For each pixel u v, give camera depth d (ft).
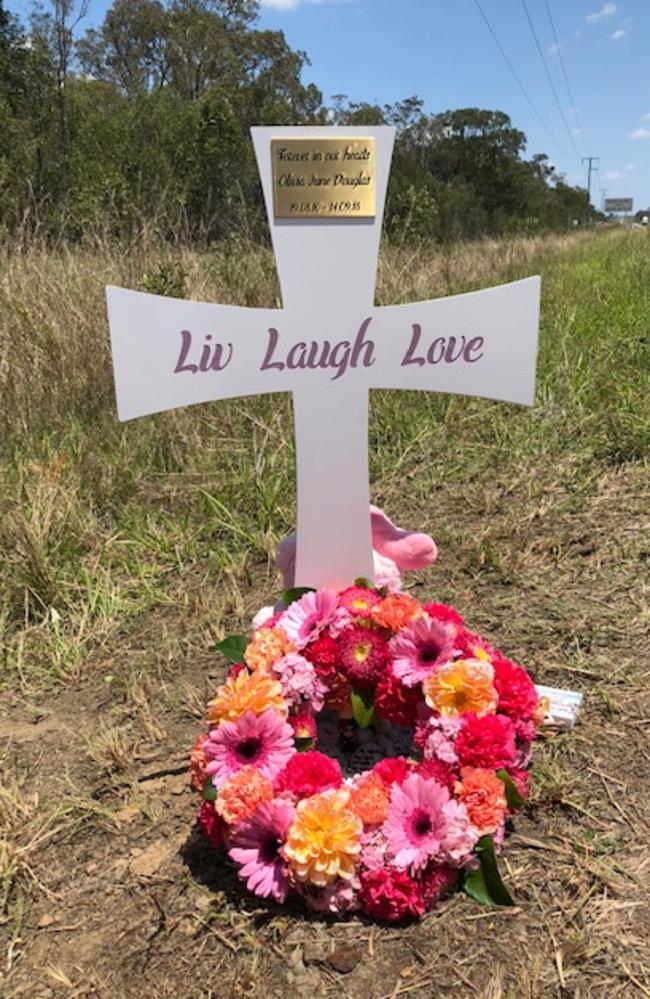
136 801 6.56
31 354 15.71
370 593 6.86
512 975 4.98
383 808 5.52
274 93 131.03
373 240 6.87
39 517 10.57
